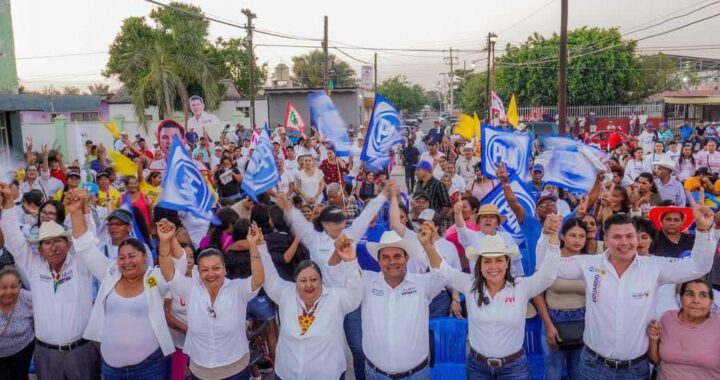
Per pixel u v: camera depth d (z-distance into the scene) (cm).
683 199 1004
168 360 533
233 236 638
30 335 560
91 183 994
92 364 546
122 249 499
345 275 486
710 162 1402
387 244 474
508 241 640
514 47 5200
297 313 480
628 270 468
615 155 1623
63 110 2580
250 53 3262
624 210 733
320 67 6019
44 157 1088
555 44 4928
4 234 528
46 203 646
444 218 972
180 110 3234
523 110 4641
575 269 494
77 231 520
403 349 475
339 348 488
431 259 499
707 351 445
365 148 700
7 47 1997
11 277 532
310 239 659
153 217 806
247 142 1888
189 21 3216
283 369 484
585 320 495
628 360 467
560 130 2098
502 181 725
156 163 1220
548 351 558
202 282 501
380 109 696
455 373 584
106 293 511
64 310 528
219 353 491
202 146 1517
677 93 4628
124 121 3009
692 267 457
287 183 1103
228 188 1288
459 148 1989
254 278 494
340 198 1030
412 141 2048
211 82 3194
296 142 1850
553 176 783
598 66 4747
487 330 478
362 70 4559
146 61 3095
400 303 482
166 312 571
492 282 477
